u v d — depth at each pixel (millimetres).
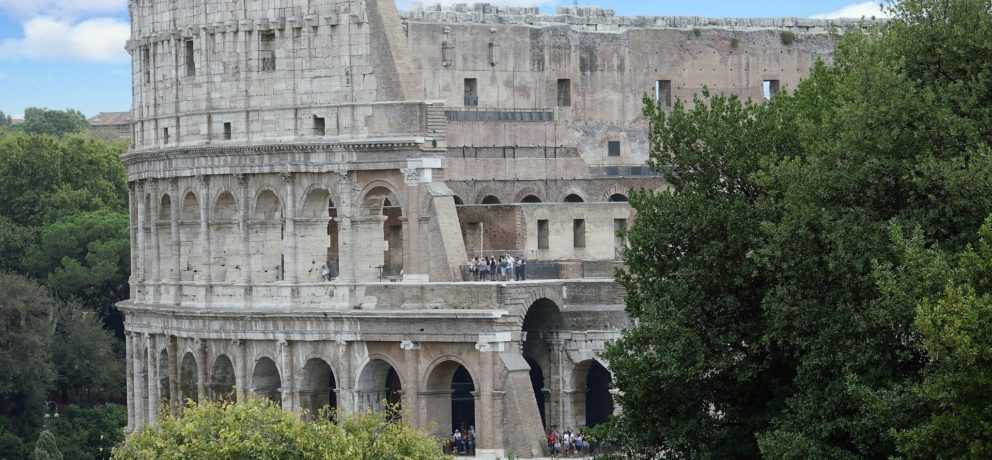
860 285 143750
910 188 143250
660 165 163000
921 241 135250
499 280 199125
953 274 131000
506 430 192750
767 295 148500
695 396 156125
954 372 127875
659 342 153125
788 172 149375
